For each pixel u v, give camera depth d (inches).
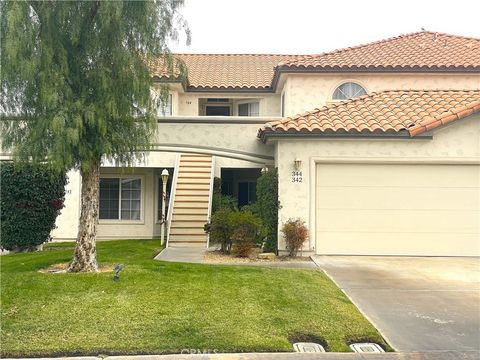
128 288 357.7
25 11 364.2
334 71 727.7
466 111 548.7
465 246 556.1
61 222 773.9
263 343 267.9
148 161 788.6
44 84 369.4
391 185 561.9
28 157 398.0
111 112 391.2
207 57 1054.4
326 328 293.6
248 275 414.0
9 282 371.2
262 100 857.5
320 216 559.2
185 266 447.5
